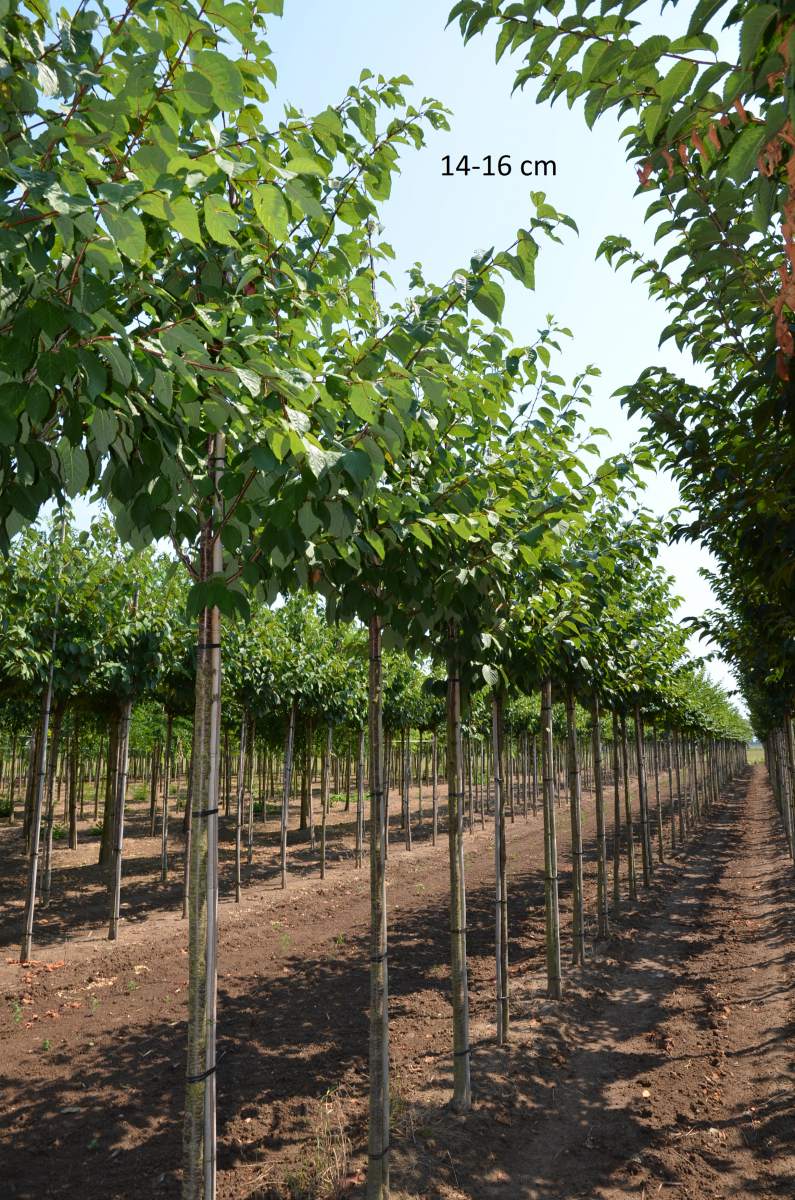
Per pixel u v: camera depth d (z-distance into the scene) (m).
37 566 9.11
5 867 14.98
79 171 1.84
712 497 4.71
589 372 4.51
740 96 1.66
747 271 3.13
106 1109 5.19
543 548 4.24
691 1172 4.50
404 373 2.36
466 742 22.66
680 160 2.12
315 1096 5.29
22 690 10.22
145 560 10.02
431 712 18.64
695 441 4.03
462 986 5.14
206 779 2.99
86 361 1.71
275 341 2.43
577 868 8.70
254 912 11.28
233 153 2.14
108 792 15.47
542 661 5.96
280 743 20.14
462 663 5.23
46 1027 6.75
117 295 2.17
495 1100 5.20
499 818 6.38
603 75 1.93
